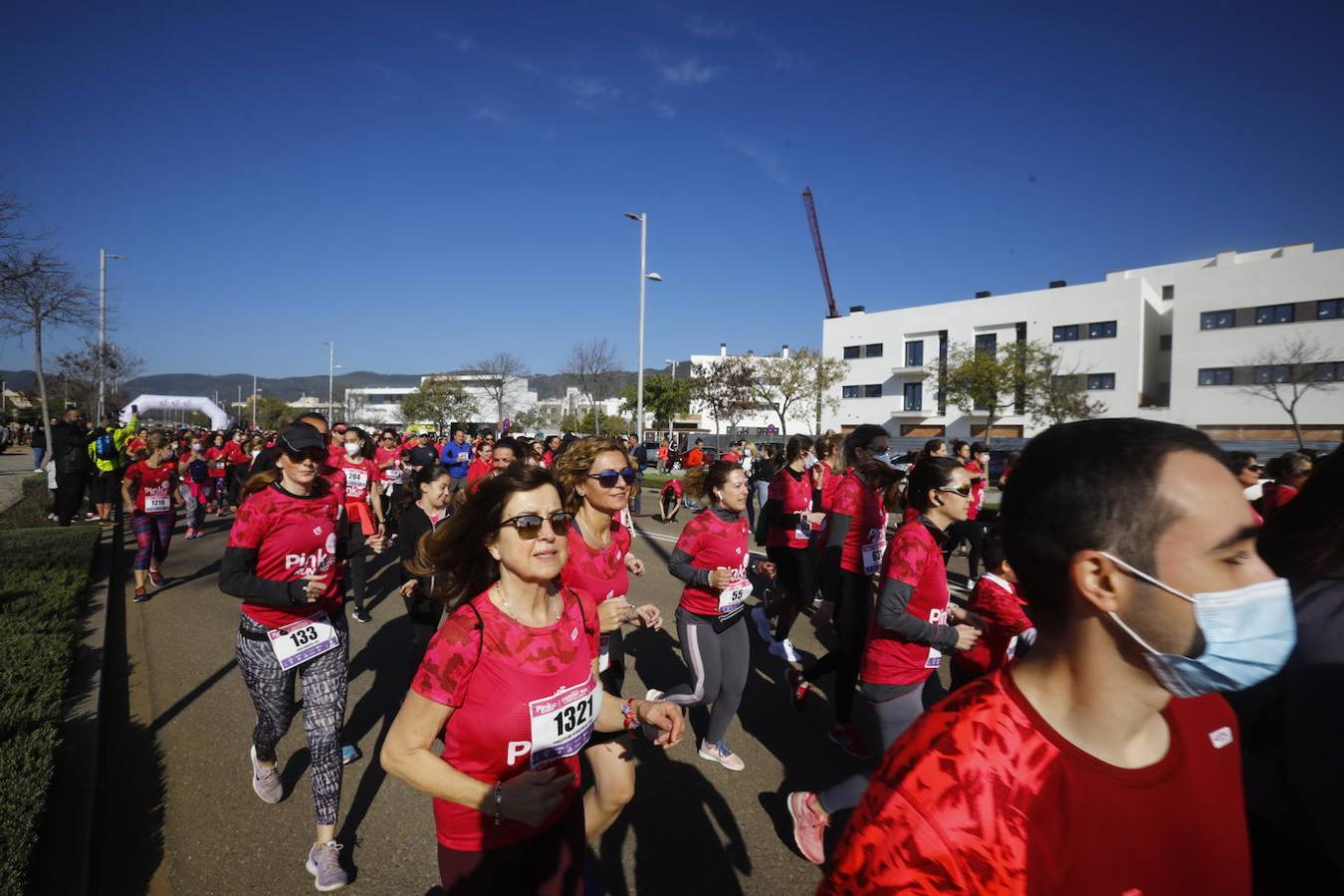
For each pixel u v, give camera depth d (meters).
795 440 6.03
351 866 3.09
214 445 16.41
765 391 45.31
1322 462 1.45
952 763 0.94
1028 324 41.50
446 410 58.22
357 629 6.77
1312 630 1.29
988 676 1.07
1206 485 0.89
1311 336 31.67
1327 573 1.34
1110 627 0.94
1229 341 33.88
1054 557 0.94
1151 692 0.96
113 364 29.30
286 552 3.20
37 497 14.96
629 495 3.43
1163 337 41.31
